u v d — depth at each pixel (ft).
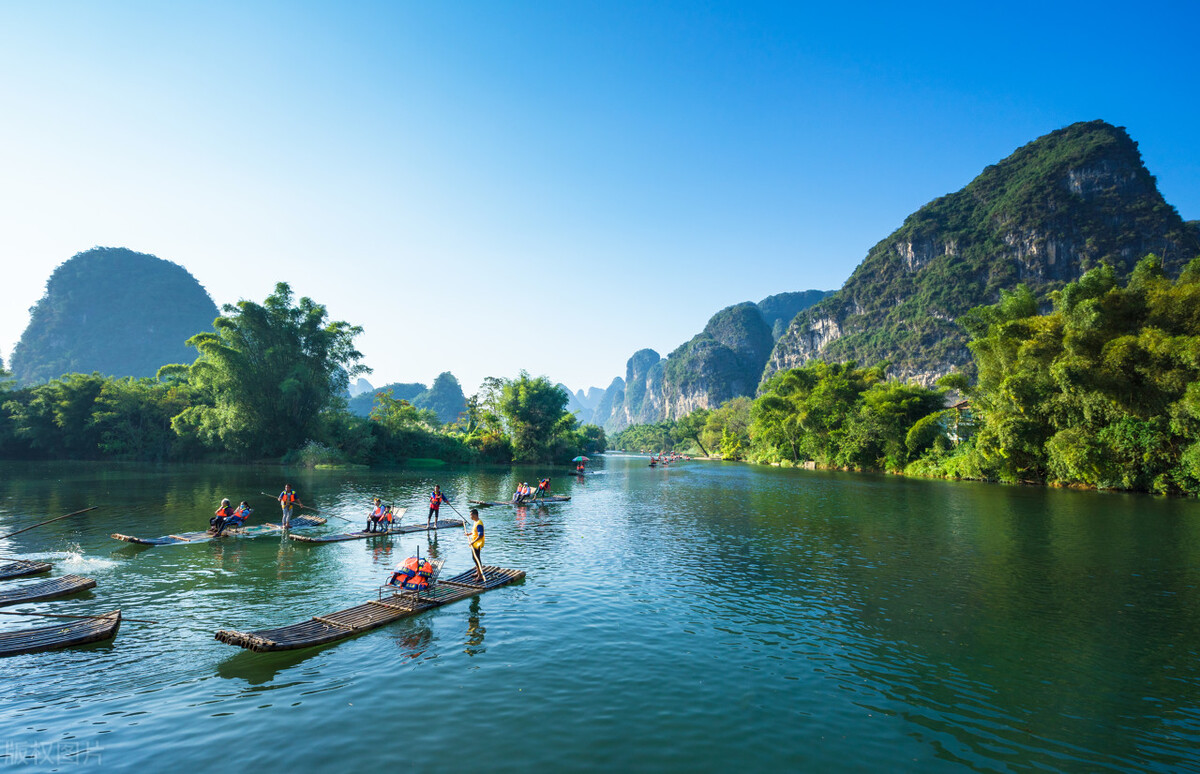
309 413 246.06
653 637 39.40
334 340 255.50
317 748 24.44
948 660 36.06
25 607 44.88
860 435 252.21
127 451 272.72
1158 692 31.68
